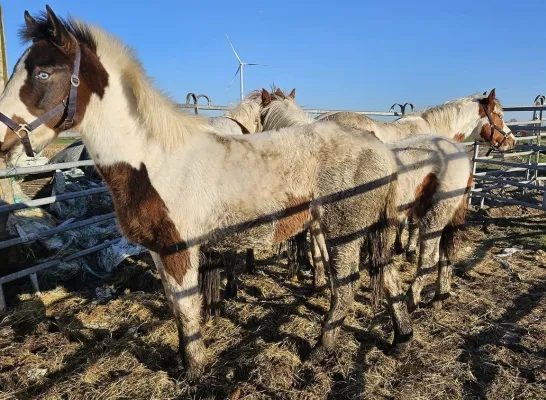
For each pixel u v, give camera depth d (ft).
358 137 9.19
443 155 11.30
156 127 8.23
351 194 8.77
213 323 11.27
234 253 12.87
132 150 8.21
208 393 8.69
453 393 8.54
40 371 9.43
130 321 11.74
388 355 9.89
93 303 12.86
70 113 7.72
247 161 8.64
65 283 14.62
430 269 11.89
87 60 7.77
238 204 8.54
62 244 15.10
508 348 10.18
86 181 20.80
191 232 8.39
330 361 9.52
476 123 20.31
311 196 9.06
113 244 16.25
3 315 12.17
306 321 11.33
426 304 12.37
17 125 7.33
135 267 15.42
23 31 7.64
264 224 8.86
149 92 8.23
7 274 13.62
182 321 8.82
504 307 12.25
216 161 8.54
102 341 10.59
